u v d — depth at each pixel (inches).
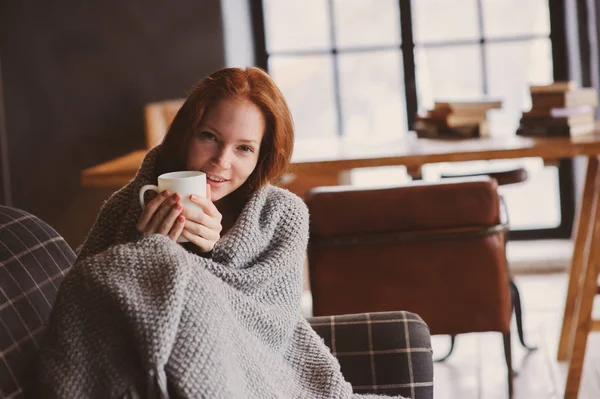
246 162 71.9
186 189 67.4
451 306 122.4
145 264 62.2
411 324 81.1
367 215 120.1
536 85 158.1
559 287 187.9
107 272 61.6
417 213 119.7
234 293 70.7
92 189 204.7
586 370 142.3
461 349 156.0
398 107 218.5
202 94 71.0
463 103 164.1
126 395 60.9
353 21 217.6
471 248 121.1
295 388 74.5
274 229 76.2
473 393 135.2
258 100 71.6
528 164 216.4
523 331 152.1
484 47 215.0
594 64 195.9
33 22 201.5
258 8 218.5
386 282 121.9
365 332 80.8
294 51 219.1
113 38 201.9
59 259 74.5
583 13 199.8
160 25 201.5
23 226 73.8
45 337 62.1
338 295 122.8
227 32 201.6
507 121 214.5
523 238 217.5
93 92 203.0
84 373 60.9
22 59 201.6
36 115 202.8
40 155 203.6
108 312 61.2
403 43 216.5
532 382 138.6
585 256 131.3
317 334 80.2
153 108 185.3
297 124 221.0
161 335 59.3
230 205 77.8
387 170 218.4
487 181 120.5
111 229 75.7
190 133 71.4
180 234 69.0
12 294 66.3
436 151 145.6
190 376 60.4
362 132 220.1
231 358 64.4
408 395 79.7
